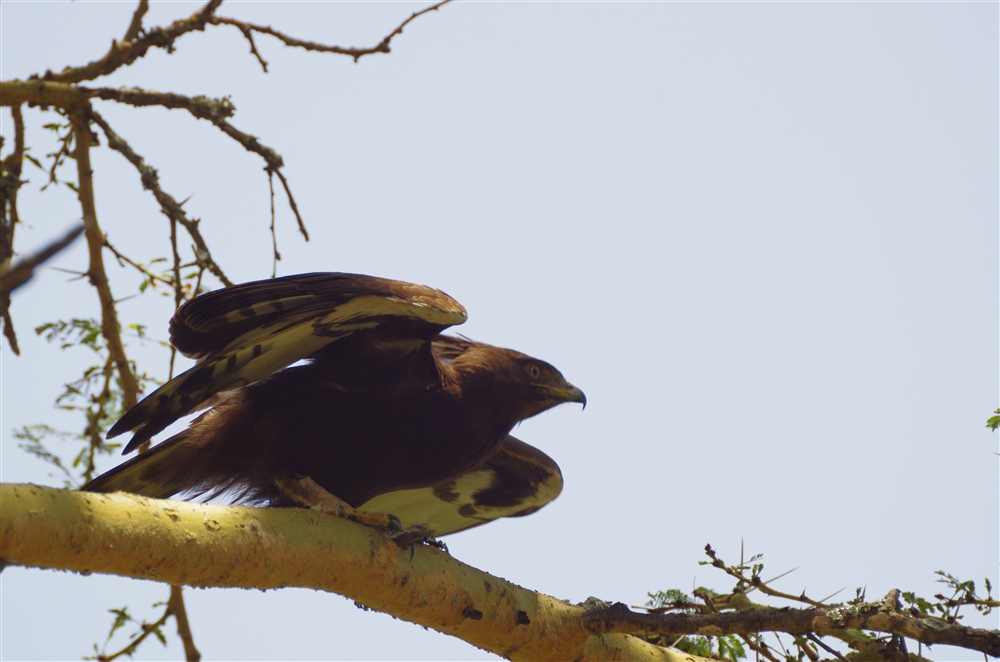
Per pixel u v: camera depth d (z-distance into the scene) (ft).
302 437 40.09
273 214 36.99
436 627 34.55
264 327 37.17
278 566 29.81
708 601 33.94
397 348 39.96
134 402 41.06
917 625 27.53
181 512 27.78
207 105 35.24
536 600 35.55
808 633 29.86
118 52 36.22
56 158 40.73
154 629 38.47
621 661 36.27
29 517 24.36
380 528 33.73
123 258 40.68
